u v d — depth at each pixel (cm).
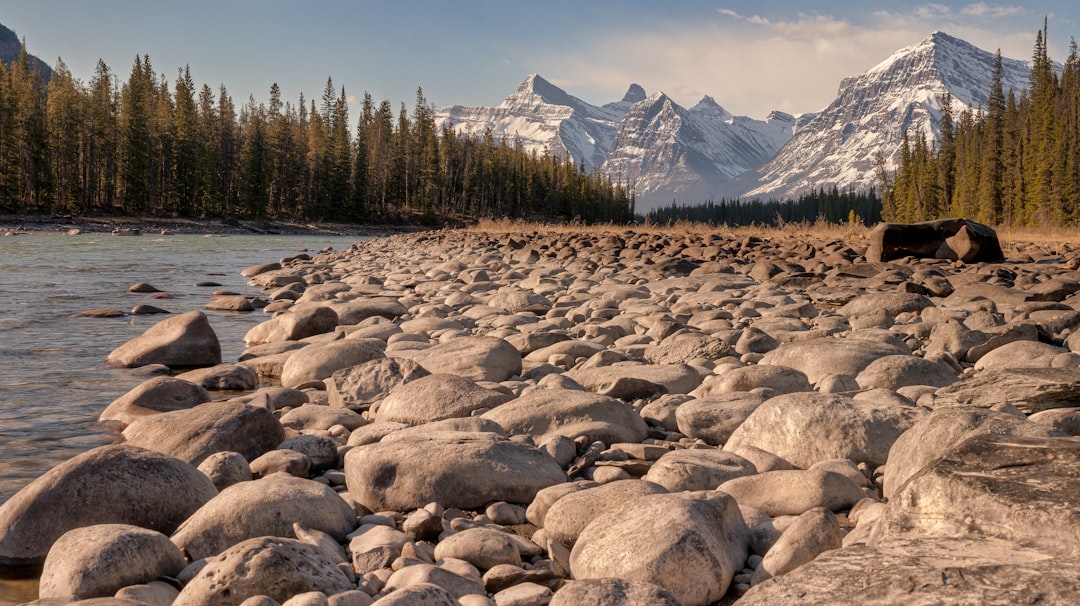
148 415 683
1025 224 7044
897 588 251
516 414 600
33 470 554
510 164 11938
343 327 1143
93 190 7744
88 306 1448
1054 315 1078
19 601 375
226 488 453
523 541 407
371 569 377
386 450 494
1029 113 7756
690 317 1195
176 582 360
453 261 2341
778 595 266
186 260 2900
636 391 722
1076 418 540
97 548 353
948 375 730
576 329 1089
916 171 9412
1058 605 226
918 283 1502
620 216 14575
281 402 750
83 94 8138
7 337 1102
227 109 9281
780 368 707
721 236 3597
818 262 2128
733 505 404
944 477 325
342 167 9562
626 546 359
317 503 427
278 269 2377
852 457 516
